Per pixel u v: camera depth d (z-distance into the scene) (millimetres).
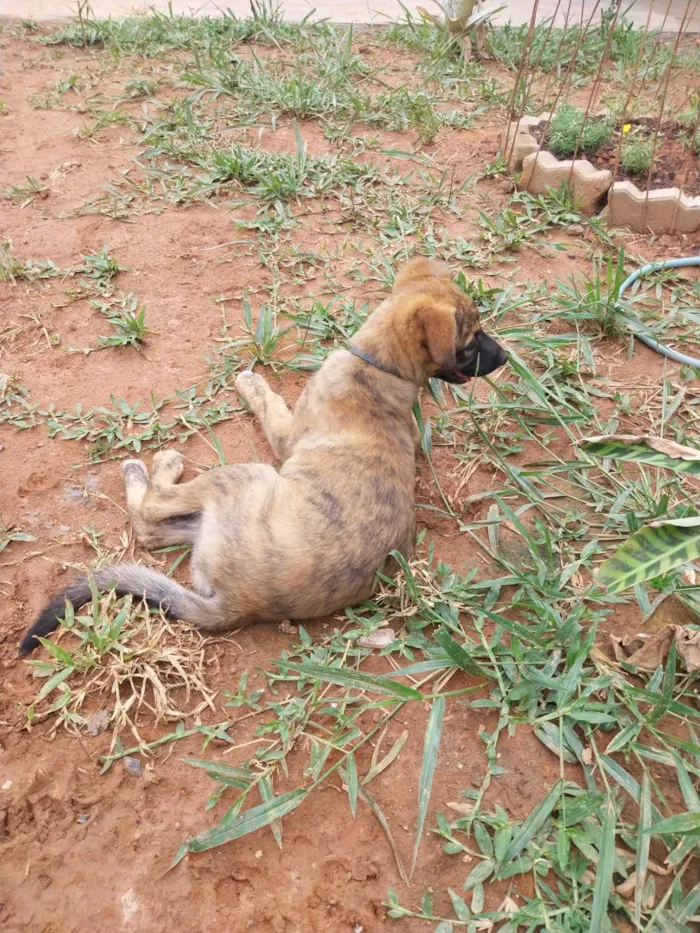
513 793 642
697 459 574
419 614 770
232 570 718
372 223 1354
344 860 604
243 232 1321
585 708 669
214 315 1157
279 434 896
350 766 636
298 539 712
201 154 1489
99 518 869
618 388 1065
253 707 699
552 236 1349
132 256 1255
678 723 685
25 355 1075
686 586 731
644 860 560
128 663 717
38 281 1193
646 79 1853
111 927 568
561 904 571
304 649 737
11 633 752
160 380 1048
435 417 1021
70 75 1782
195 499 808
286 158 1459
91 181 1420
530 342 1052
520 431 1008
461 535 875
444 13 1921
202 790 646
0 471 912
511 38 2039
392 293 883
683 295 1211
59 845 609
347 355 845
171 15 2012
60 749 665
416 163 1529
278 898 585
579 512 887
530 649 716
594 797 597
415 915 573
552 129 1501
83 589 755
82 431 958
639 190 1371
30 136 1545
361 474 766
